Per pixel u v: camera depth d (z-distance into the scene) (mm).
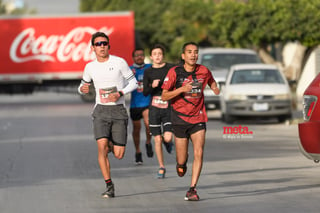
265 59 66312
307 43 59500
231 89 51906
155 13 129500
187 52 21203
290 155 33188
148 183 25125
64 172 28062
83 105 84188
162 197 22094
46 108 78438
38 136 44469
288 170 28031
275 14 59594
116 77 22188
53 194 22891
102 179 26125
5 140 42094
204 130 21391
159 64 27797
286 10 59344
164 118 27250
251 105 51000
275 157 32469
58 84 90000
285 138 41625
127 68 22391
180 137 21656
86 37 88125
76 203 21219
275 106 51062
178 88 21172
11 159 32531
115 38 88375
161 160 26578
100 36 22141
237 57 62375
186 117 21375
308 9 58500
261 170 28125
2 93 90375
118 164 30453
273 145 37781
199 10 97500
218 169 28516
